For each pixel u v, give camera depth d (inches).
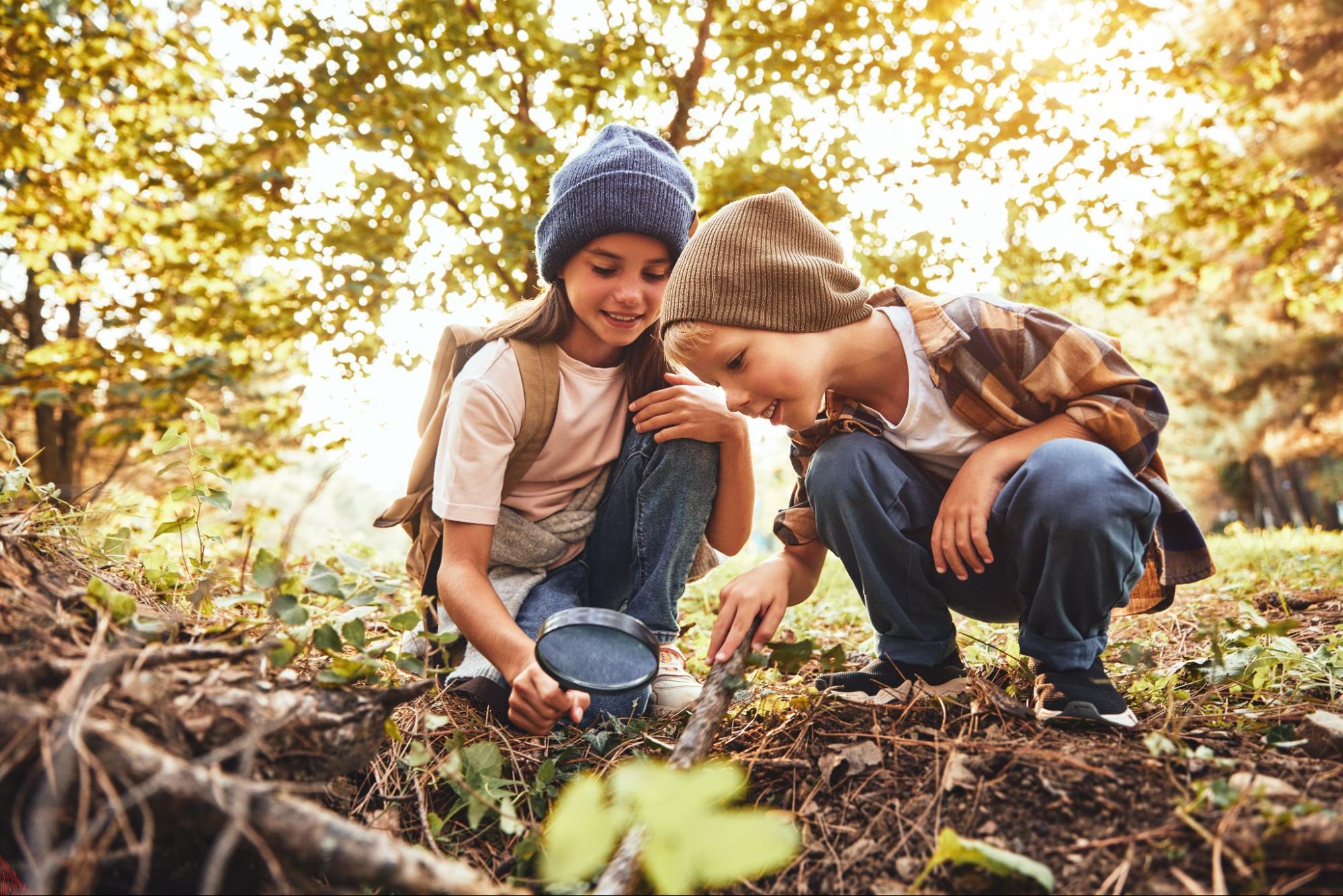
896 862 45.6
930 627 68.8
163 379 218.8
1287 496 755.4
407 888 35.4
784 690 73.0
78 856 33.6
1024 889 42.1
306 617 50.8
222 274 234.1
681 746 52.8
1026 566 60.5
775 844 33.5
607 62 210.1
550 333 83.0
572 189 79.4
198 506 65.7
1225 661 67.8
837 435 70.6
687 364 67.1
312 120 195.3
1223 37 450.6
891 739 55.5
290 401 255.4
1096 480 57.6
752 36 208.5
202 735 41.1
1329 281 277.0
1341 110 422.0
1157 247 233.6
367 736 47.9
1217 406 601.6
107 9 221.8
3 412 319.9
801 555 74.2
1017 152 211.8
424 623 79.2
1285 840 39.5
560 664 58.7
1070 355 64.9
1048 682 59.5
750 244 64.6
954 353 66.3
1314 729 51.8
